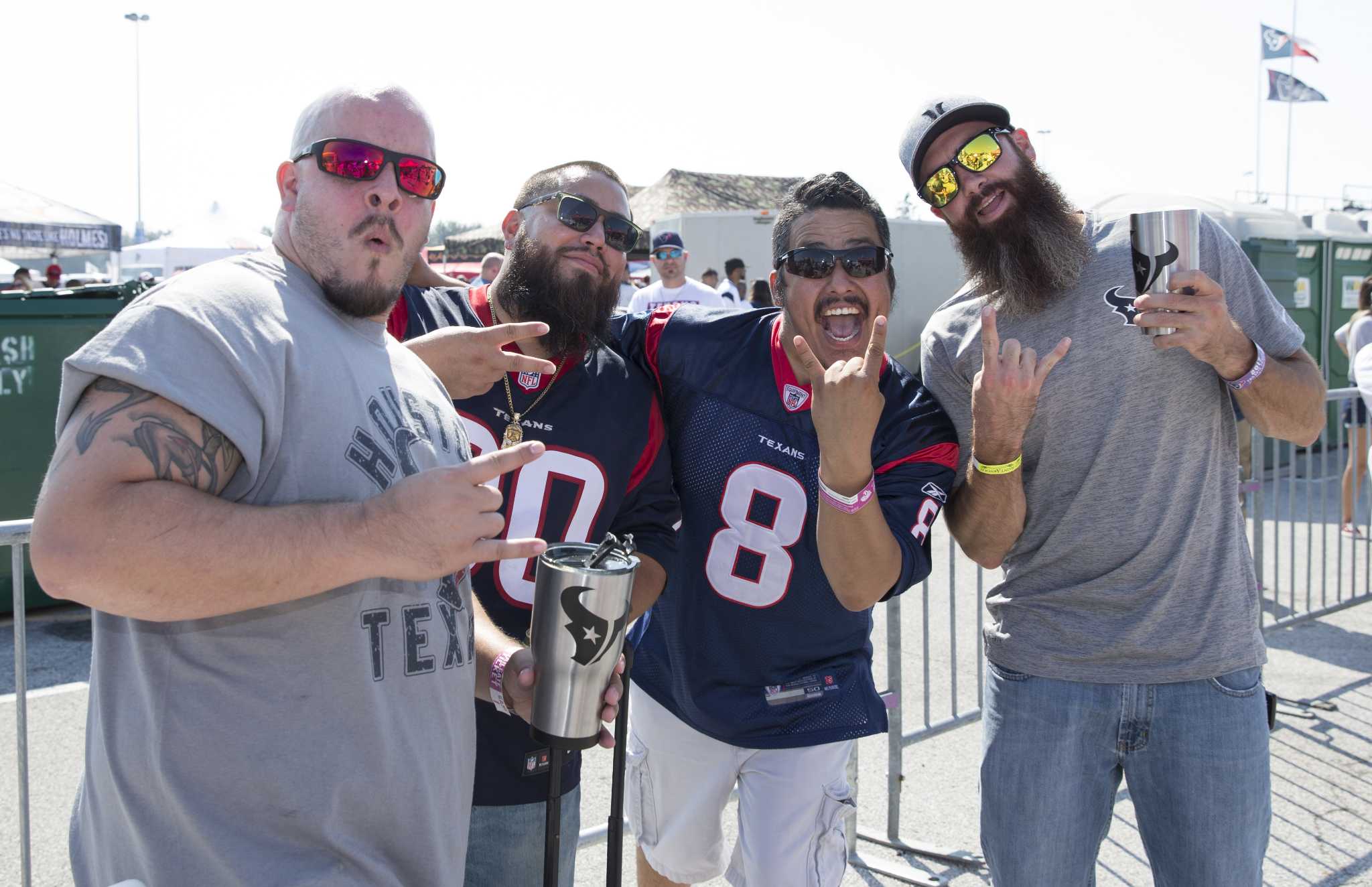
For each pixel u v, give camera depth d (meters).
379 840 1.35
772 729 2.32
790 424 2.35
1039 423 2.19
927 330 2.45
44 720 4.43
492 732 2.07
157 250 18.41
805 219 2.32
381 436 1.39
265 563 1.12
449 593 1.53
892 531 2.17
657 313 2.62
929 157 2.25
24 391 6.01
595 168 2.26
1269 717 2.15
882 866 3.18
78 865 1.40
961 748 4.11
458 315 2.33
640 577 2.21
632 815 2.61
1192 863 2.12
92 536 1.06
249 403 1.22
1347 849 3.22
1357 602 5.84
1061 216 2.17
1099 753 2.19
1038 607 2.22
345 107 1.42
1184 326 1.93
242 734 1.25
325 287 1.43
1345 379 11.36
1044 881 2.21
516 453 1.21
